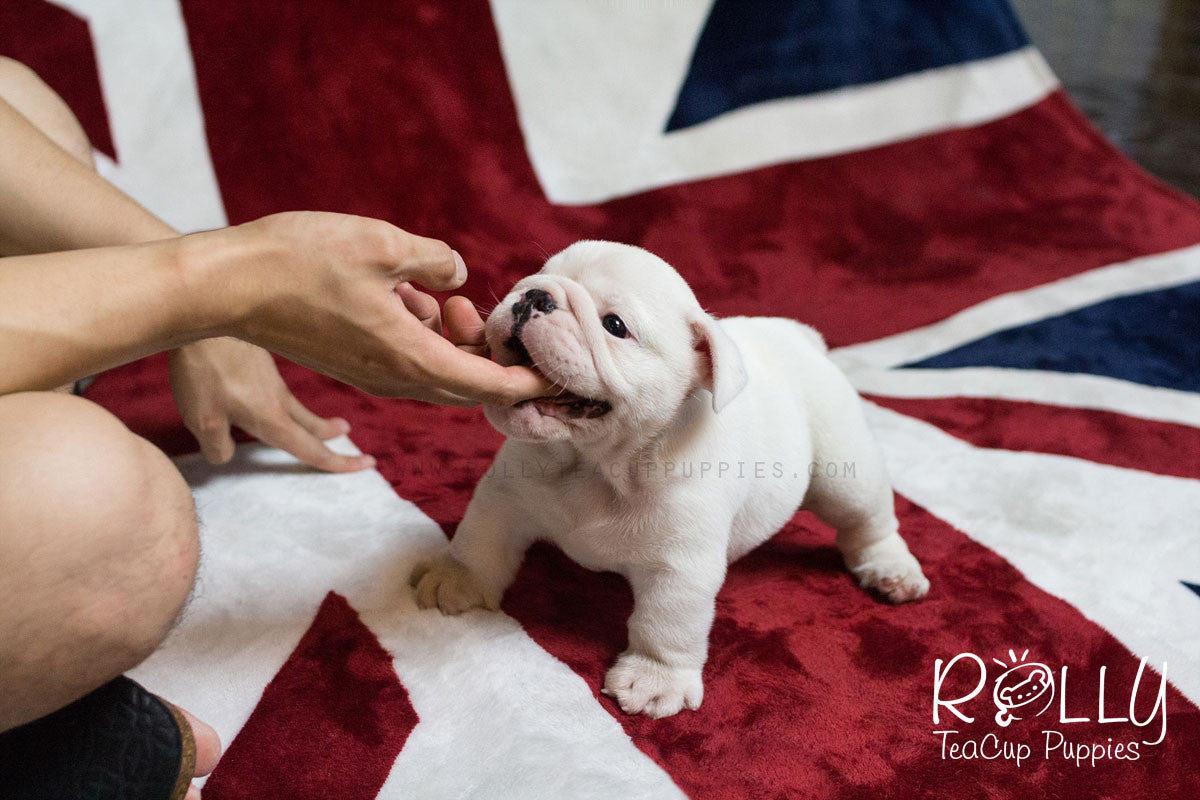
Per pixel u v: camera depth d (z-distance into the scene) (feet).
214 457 5.89
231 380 5.59
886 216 10.35
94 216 4.61
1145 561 5.87
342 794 3.96
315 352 3.80
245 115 8.33
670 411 4.47
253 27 8.36
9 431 2.86
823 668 4.91
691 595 4.55
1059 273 9.86
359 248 3.49
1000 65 11.32
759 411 5.08
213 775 4.01
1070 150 11.35
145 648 3.27
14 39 7.83
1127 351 8.53
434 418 7.25
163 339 3.41
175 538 3.21
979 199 10.81
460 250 8.68
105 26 8.04
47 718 3.26
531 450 4.81
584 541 4.78
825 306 9.23
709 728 4.48
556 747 4.18
